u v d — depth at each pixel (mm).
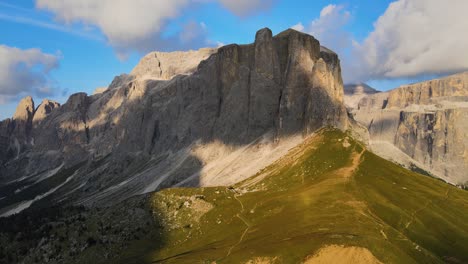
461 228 177000
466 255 156250
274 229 167375
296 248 127688
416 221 175375
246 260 130500
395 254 120000
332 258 119875
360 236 129000
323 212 174000
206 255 155000
